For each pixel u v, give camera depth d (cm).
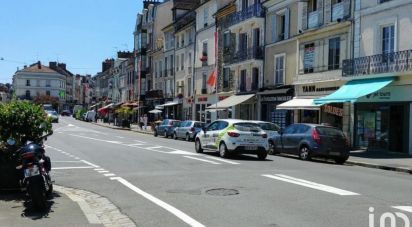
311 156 2033
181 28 5716
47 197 1002
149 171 1475
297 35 3241
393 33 2467
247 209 886
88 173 1431
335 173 1477
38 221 794
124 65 9388
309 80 3112
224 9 4488
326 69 2973
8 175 1014
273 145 2333
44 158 959
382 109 2519
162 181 1258
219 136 2005
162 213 863
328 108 2902
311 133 2047
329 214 838
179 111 5828
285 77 3438
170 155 2031
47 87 13575
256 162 1797
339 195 1034
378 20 2548
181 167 1584
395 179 1375
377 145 2559
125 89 9231
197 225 769
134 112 7512
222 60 4550
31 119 1048
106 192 1098
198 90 5209
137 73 7900
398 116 2414
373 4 2586
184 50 5709
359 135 2702
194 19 5353
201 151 2191
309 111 3159
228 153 1955
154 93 6738
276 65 3584
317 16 3053
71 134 3997
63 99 14100
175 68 6038
